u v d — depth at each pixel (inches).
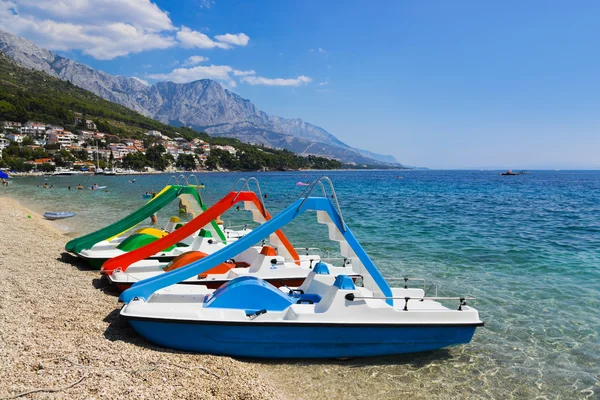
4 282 388.8
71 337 268.4
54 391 199.6
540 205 1443.2
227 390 219.9
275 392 229.9
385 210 1243.2
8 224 772.0
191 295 299.1
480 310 381.4
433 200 1660.9
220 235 490.9
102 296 365.7
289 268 389.7
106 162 5831.7
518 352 299.7
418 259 579.5
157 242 400.8
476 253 619.2
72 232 789.2
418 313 275.6
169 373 229.8
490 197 1860.2
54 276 425.4
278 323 260.2
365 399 234.2
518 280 477.7
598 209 1299.2
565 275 498.3
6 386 200.8
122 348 257.1
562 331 335.9
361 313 268.8
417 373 265.6
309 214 1032.8
